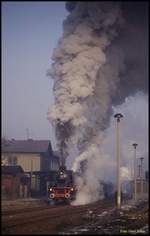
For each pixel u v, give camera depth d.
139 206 129.50
